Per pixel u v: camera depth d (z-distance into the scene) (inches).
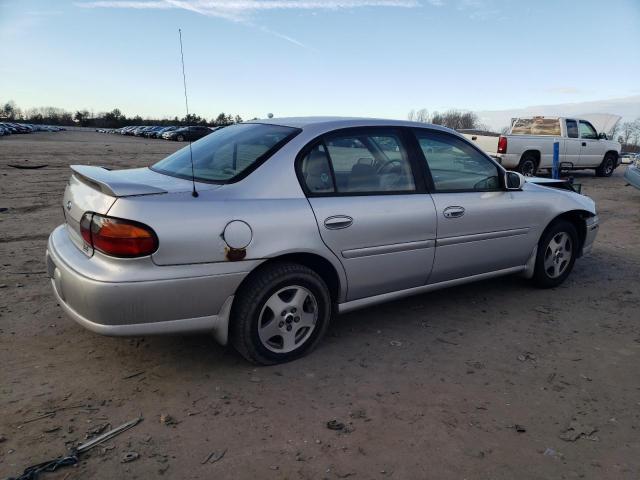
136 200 113.1
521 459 101.0
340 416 113.3
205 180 130.7
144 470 94.0
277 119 159.5
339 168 141.1
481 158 174.2
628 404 122.1
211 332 125.1
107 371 129.0
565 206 194.2
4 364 129.9
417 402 119.9
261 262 124.6
